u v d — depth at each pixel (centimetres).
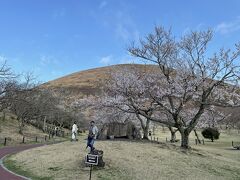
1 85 4209
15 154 2405
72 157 1983
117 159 1955
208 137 5544
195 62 2619
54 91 6944
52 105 5969
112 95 2950
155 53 2720
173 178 1716
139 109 2811
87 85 11150
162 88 2653
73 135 3033
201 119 3488
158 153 2205
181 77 2575
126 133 3177
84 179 1611
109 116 3291
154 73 2881
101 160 1803
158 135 6469
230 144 4866
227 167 2172
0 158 2302
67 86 11525
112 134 3162
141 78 2831
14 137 4212
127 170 1777
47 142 4109
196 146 4191
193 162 2123
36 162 1978
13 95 4344
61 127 6669
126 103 2750
